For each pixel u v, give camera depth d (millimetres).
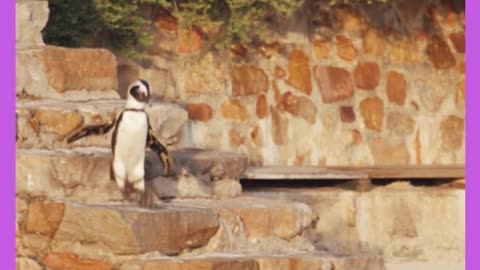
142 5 18969
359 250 18344
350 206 18656
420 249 18938
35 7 15312
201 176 14414
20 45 15000
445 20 21062
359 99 20438
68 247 12719
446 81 20938
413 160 20641
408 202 18938
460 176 19422
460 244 18969
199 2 18906
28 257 12859
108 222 12516
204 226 13133
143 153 12945
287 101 20016
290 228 13906
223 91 19609
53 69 14625
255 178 18406
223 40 19375
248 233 13648
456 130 20906
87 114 13758
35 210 12859
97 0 17969
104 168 13203
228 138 19562
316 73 20234
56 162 12984
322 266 13250
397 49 20734
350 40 20484
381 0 19562
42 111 13648
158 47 19141
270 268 13031
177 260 12516
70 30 17844
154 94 18969
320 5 20375
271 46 19984
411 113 20703
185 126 19172
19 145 13469
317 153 20141
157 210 12852
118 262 12477
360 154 20359
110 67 15086
